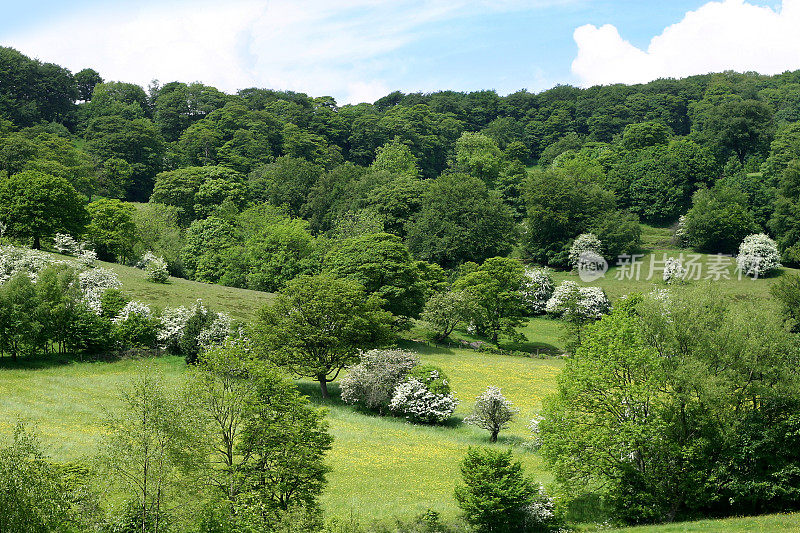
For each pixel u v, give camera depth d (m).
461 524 29.16
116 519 21.67
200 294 72.75
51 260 67.25
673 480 30.56
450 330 75.12
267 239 91.38
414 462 38.28
